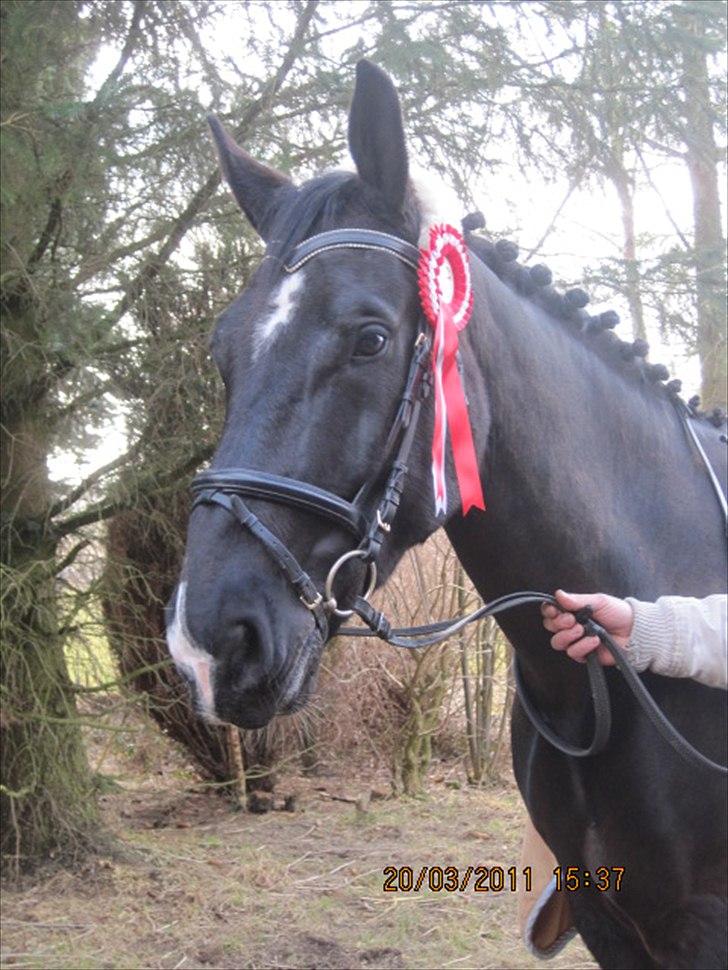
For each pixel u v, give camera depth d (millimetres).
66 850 4262
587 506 1755
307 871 4359
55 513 4266
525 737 1978
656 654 1649
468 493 1484
